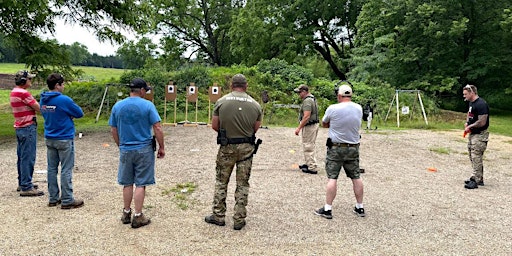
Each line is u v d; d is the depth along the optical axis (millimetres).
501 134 14695
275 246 4156
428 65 24281
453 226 4879
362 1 29703
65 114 4984
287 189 6367
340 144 4926
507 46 23234
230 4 35688
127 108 4398
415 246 4250
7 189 6008
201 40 36406
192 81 19203
